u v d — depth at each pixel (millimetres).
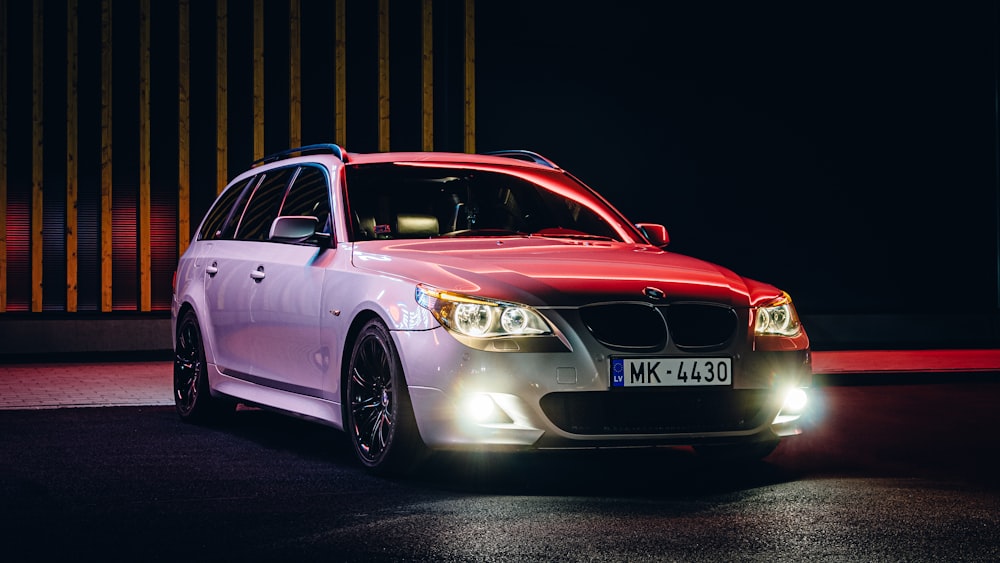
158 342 13875
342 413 6242
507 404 5457
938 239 17172
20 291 13805
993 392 10523
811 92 16703
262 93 14414
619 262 6098
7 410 8727
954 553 4473
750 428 5820
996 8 17281
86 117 13961
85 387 10250
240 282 7406
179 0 14141
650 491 5672
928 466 6500
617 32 15891
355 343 6117
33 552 4465
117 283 14117
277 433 7660
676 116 16172
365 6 14859
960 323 16625
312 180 7312
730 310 5844
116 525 4914
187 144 14188
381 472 5941
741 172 16438
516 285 5641
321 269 6543
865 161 16906
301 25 14695
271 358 6996
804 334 6152
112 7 14008
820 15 16688
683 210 16219
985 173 17297
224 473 6141
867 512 5199
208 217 8531
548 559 4352
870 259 16938
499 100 15430
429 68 15000
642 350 5609
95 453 6797
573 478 6004
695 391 5672
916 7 17047
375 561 4324
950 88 17188
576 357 5520
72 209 13875
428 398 5574
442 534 4738
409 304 5750
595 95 15836
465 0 15102
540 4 15555
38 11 13633
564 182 7605
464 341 5508
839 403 9672
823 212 16750
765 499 5488
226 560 4348
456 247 6367
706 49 16266
